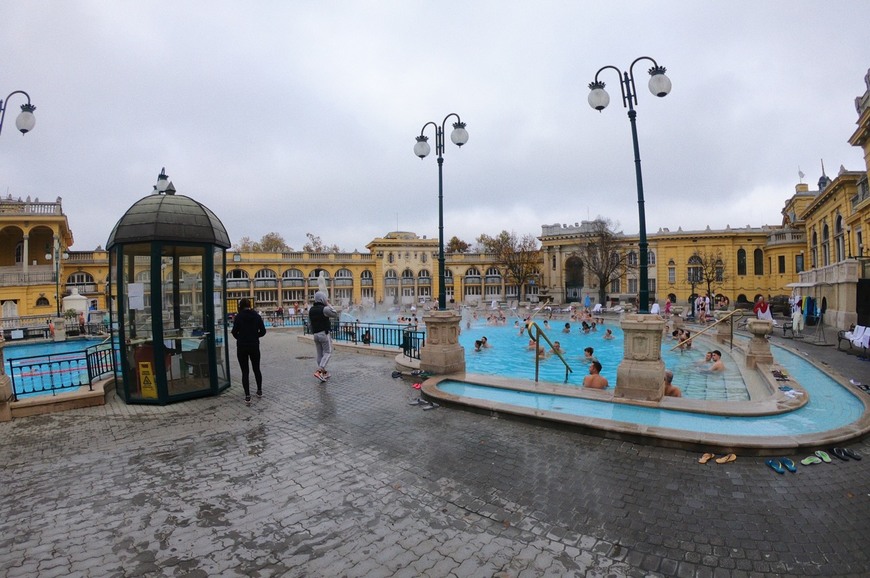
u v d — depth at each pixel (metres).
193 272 8.67
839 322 22.34
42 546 3.54
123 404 8.05
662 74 7.59
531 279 64.69
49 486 4.65
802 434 5.38
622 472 4.73
